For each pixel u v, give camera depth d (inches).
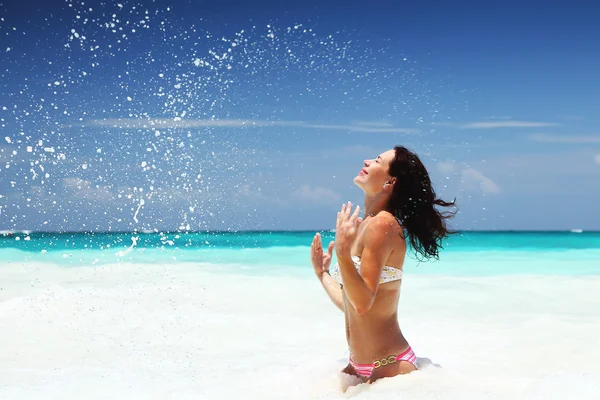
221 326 232.4
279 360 181.8
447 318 247.9
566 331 222.4
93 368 172.9
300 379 157.2
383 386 135.2
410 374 141.1
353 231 130.4
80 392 148.6
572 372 160.1
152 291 307.4
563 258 514.0
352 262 131.3
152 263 438.3
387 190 148.2
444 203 151.9
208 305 273.3
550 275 386.0
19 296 288.8
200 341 208.2
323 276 165.3
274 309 266.5
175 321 239.9
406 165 146.8
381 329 142.2
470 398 128.7
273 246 605.9
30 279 350.3
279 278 357.7
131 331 222.7
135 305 270.5
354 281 131.5
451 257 522.3
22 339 208.5
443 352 191.9
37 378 161.8
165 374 165.5
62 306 264.4
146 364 177.5
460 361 179.8
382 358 142.4
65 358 184.5
